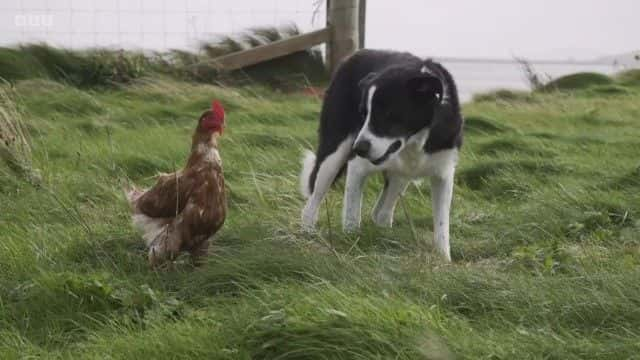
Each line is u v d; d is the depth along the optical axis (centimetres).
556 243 689
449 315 530
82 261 662
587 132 1311
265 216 757
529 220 782
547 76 2066
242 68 1747
